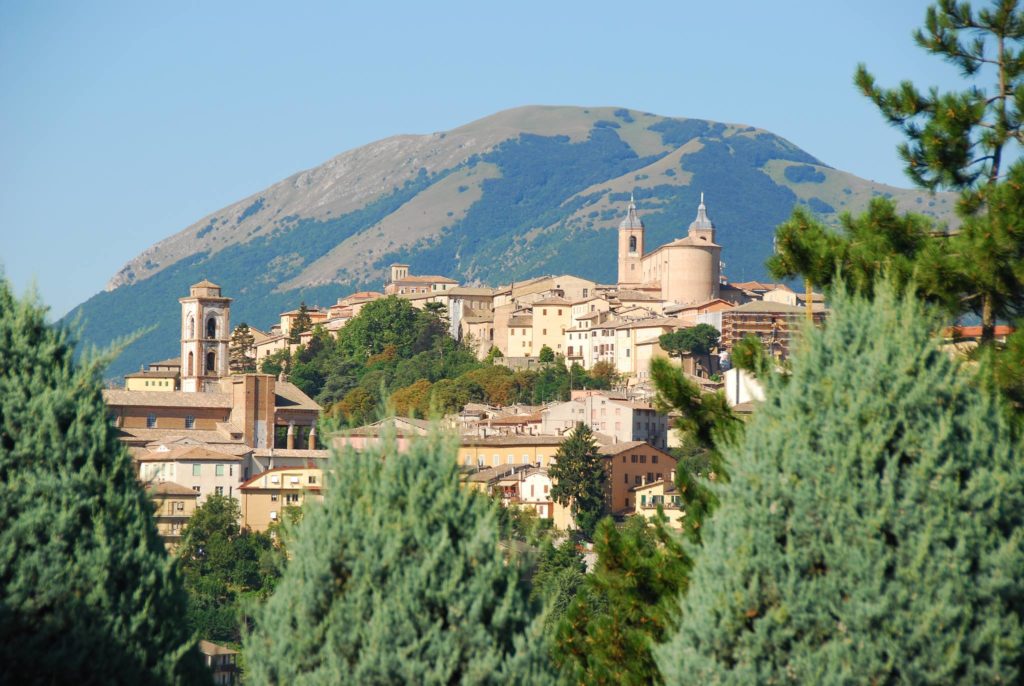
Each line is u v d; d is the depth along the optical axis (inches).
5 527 1895.9
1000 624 1913.1
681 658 1994.3
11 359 2000.5
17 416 1946.4
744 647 1942.7
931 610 1887.3
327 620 1876.2
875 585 1903.3
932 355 2119.8
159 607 1945.1
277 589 1946.4
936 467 1964.8
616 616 2721.5
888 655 1893.5
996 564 1925.4
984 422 2047.2
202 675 1993.1
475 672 1839.3
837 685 1875.0
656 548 2842.0
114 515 1955.0
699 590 2025.1
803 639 1915.6
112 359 2054.6
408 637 1846.7
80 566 1893.5
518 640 1873.8
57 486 1919.3
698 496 2758.4
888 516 1935.3
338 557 1905.8
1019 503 1988.2
